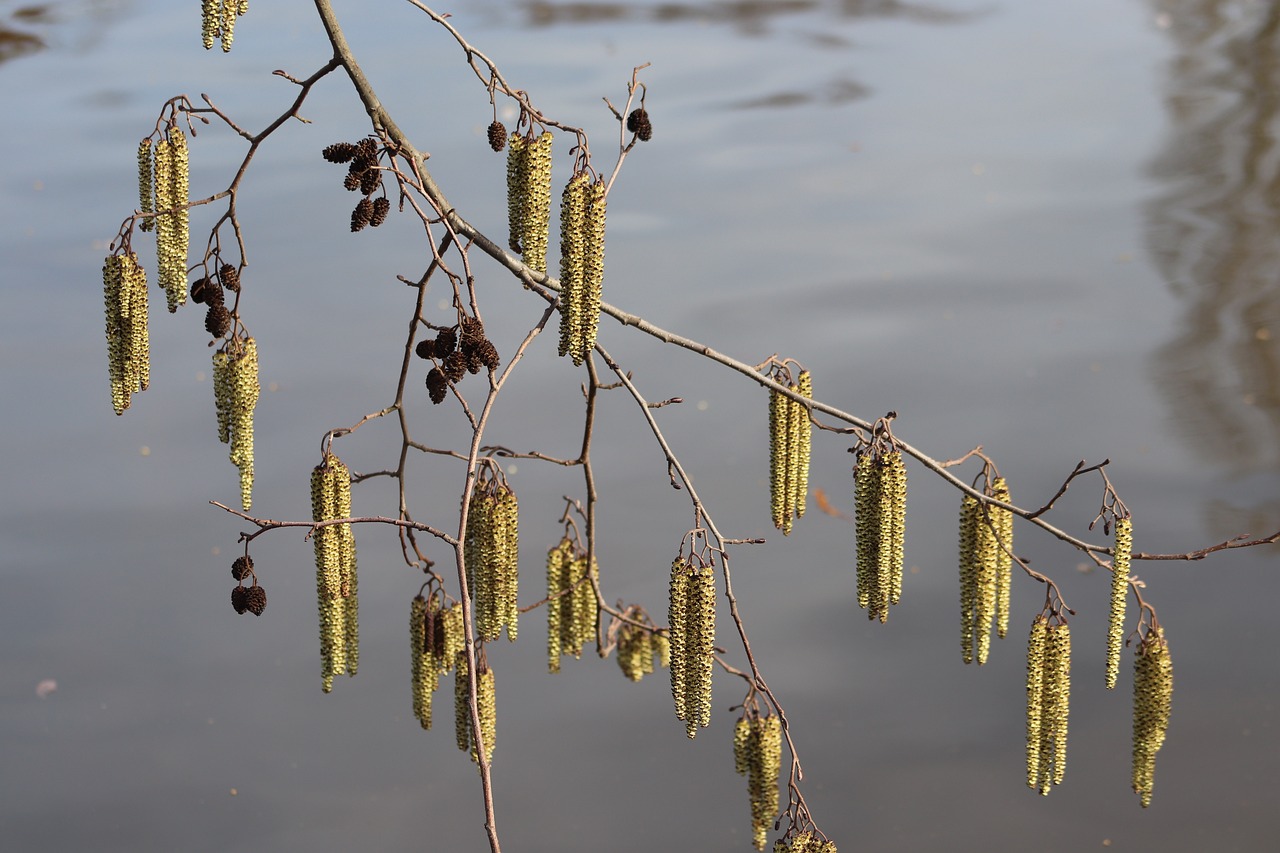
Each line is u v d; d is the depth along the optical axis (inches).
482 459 213.8
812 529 491.5
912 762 394.3
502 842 372.8
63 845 374.3
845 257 688.4
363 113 889.5
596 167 805.2
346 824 381.7
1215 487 498.9
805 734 402.9
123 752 408.8
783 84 978.7
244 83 962.1
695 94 953.5
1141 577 459.2
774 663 429.1
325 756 408.5
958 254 693.3
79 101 922.1
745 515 491.5
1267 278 651.5
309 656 449.4
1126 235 716.0
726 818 383.2
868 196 770.8
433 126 861.8
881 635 442.0
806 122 897.5
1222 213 737.0
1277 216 724.7
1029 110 924.6
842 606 453.1
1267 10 1176.2
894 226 728.3
